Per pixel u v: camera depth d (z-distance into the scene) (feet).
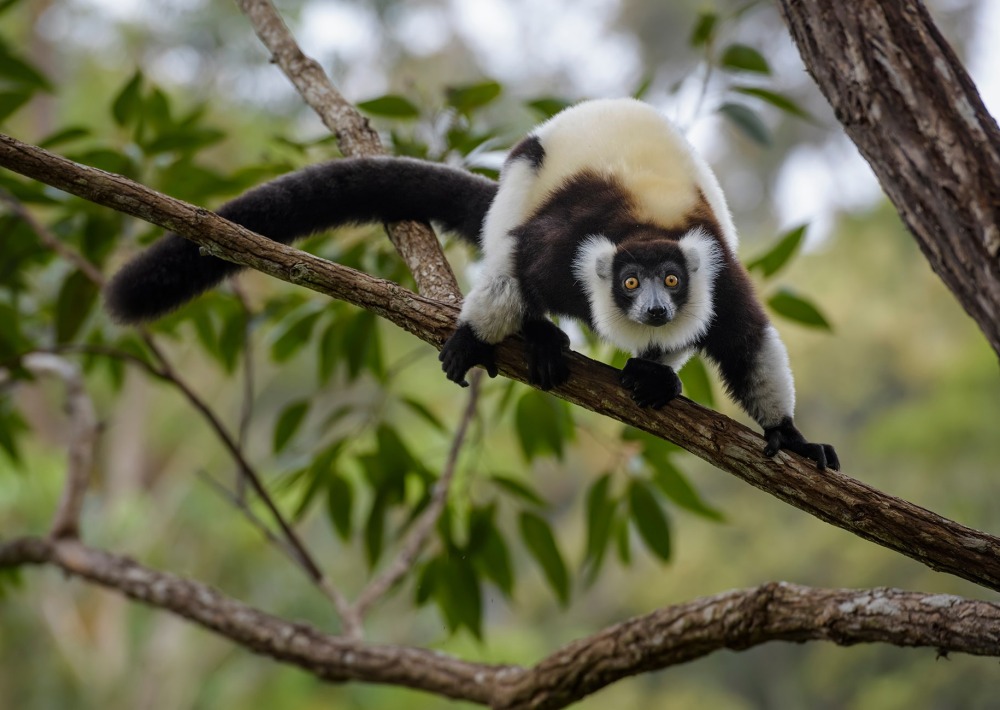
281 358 36.06
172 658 73.31
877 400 104.83
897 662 91.91
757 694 102.89
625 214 25.96
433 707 70.59
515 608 34.42
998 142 17.08
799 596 21.57
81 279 33.68
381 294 21.86
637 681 104.12
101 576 32.63
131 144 32.91
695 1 135.85
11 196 31.86
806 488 20.01
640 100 32.35
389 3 91.40
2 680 70.95
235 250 20.75
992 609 18.62
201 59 83.97
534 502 33.50
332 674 29.17
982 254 16.71
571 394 22.25
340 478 34.14
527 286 24.29
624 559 34.27
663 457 32.01
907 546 19.27
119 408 82.02
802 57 19.39
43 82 32.63
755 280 32.07
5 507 65.51
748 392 25.13
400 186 28.89
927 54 17.71
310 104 30.04
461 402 69.31
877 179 18.33
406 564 31.86
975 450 86.58
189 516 71.92
